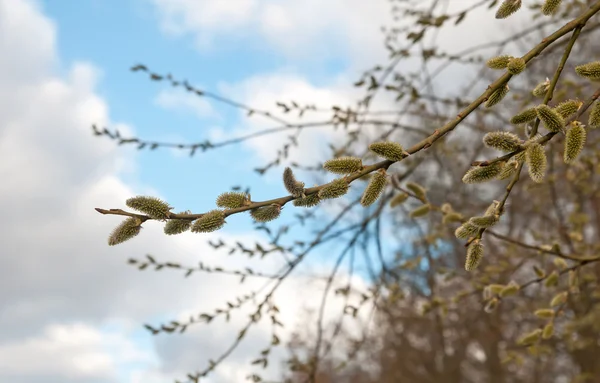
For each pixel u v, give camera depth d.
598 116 1.74
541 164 1.72
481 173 1.81
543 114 1.72
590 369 6.01
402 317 5.62
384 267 4.18
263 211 1.67
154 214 1.58
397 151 1.72
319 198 1.69
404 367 9.44
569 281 3.47
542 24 3.97
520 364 4.16
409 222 5.40
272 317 3.44
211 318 3.46
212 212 1.60
